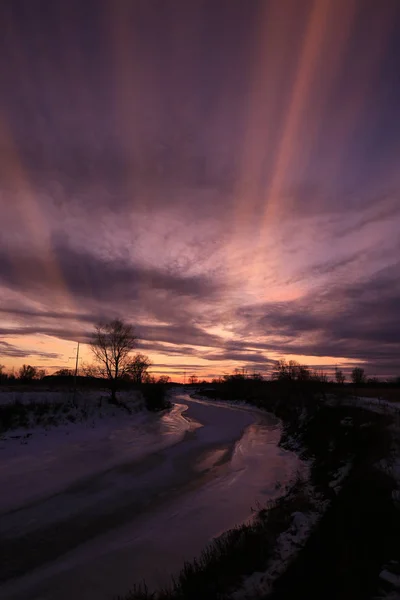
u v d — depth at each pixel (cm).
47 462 2027
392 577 650
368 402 3303
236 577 781
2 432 2558
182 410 6153
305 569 766
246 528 1059
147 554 1028
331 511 1080
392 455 1345
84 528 1234
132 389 6050
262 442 2986
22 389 4747
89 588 859
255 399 7506
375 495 1006
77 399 4044
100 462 2125
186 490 1670
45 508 1409
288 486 1630
